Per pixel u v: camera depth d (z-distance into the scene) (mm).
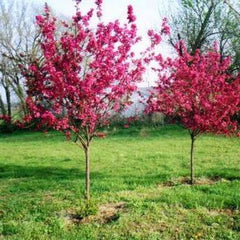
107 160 18406
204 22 34156
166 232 7836
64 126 8625
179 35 34500
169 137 26094
